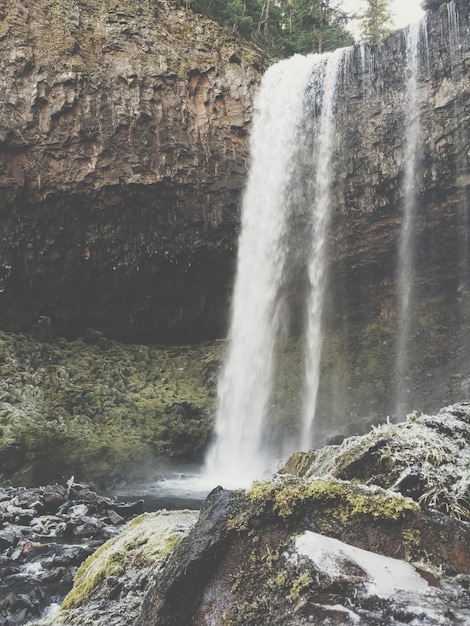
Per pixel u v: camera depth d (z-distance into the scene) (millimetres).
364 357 17953
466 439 2848
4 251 16328
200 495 10398
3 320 16797
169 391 16750
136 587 2742
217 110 17891
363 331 18672
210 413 16031
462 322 17531
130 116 16641
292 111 18141
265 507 2143
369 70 16797
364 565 1903
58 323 17859
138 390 16344
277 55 22500
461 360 16797
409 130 16156
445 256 17562
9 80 15672
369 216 17250
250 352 18094
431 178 16078
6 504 7219
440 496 2416
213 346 19016
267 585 1935
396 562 1985
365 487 2258
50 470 11203
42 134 15898
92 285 17906
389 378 17047
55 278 17297
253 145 18078
